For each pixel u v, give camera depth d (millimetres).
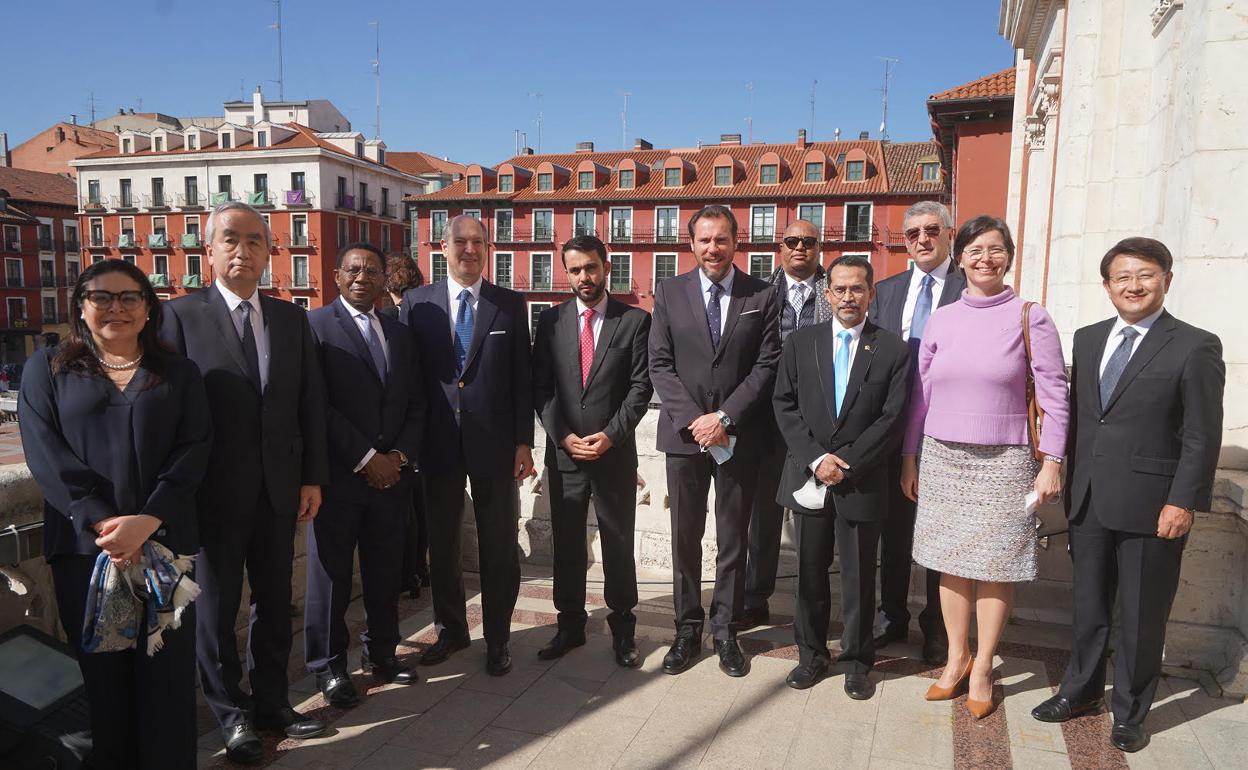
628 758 3008
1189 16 3791
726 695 3537
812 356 3582
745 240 45969
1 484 2961
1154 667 3029
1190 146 3631
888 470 3953
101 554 2475
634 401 3857
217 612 2998
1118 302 3090
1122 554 3094
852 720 3291
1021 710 3363
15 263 51875
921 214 3973
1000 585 3330
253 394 3029
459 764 2973
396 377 3621
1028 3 8727
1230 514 3402
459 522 3932
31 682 2586
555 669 3834
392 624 3723
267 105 60969
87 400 2498
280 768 2951
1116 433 3076
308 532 3545
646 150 53625
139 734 2623
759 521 4262
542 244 49469
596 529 5445
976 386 3289
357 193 53438
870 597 3551
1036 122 9453
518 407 3895
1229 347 3525
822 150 48094
